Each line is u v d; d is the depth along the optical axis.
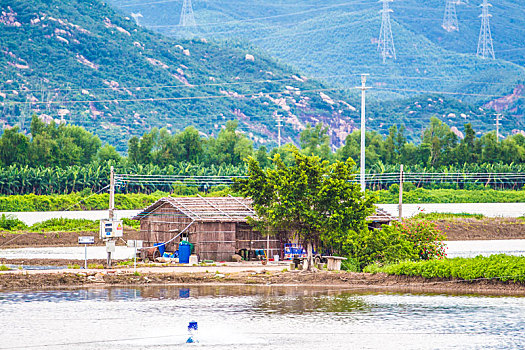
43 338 79.19
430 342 77.38
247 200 155.88
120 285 114.25
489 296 104.00
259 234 149.62
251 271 127.38
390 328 83.69
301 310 93.75
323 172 120.88
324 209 119.31
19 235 192.38
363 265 128.88
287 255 149.75
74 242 187.62
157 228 153.88
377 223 151.25
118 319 88.25
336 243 124.62
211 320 87.81
